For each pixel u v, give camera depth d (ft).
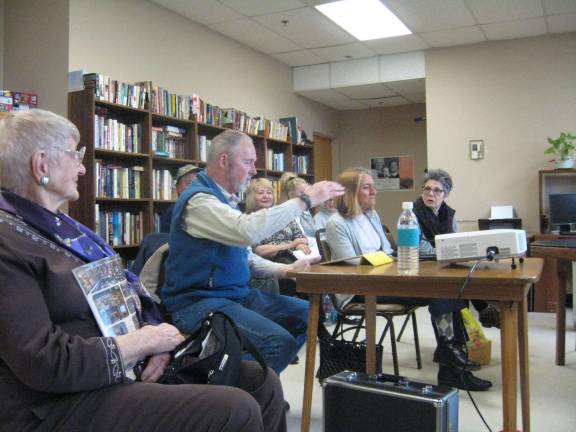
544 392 8.57
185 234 6.27
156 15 15.79
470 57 19.65
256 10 16.46
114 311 4.22
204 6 16.07
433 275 5.11
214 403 3.71
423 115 26.35
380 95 24.30
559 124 18.44
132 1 14.92
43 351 3.40
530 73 18.81
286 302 7.05
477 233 5.64
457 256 5.68
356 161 27.86
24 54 13.64
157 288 6.86
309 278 5.68
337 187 6.32
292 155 21.39
